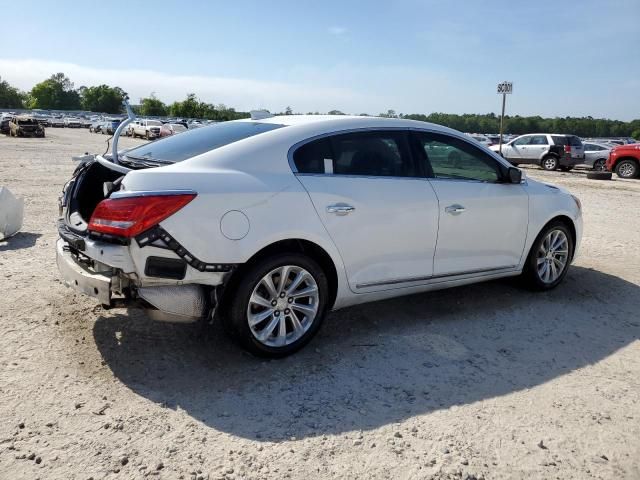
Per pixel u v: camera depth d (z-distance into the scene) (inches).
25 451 101.9
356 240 150.4
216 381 131.8
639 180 781.3
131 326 159.8
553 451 110.2
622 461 108.0
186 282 128.0
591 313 191.9
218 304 134.4
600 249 295.9
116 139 146.1
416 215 161.9
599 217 409.1
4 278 198.4
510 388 135.4
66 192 154.9
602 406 128.6
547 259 209.0
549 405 128.0
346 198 148.0
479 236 180.9
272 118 167.0
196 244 126.1
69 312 168.2
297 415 119.0
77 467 98.5
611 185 681.0
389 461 104.7
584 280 232.2
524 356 154.2
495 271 190.4
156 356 142.6
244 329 136.2
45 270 211.2
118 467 99.1
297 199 139.7
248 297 135.0
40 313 166.2
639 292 218.5
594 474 103.9
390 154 162.9
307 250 148.9
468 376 140.6
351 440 110.9
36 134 1485.0
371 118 164.2
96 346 146.4
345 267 150.2
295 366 141.3
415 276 166.4
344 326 169.0
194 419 115.6
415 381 136.6
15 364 134.0
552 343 164.2
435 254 170.1
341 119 158.7
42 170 588.1
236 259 130.4
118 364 137.4
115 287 126.4
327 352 150.4
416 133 170.4
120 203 122.7
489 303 196.5
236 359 143.3
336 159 151.6
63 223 148.2
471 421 119.7
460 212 173.0
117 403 120.0
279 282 140.4
